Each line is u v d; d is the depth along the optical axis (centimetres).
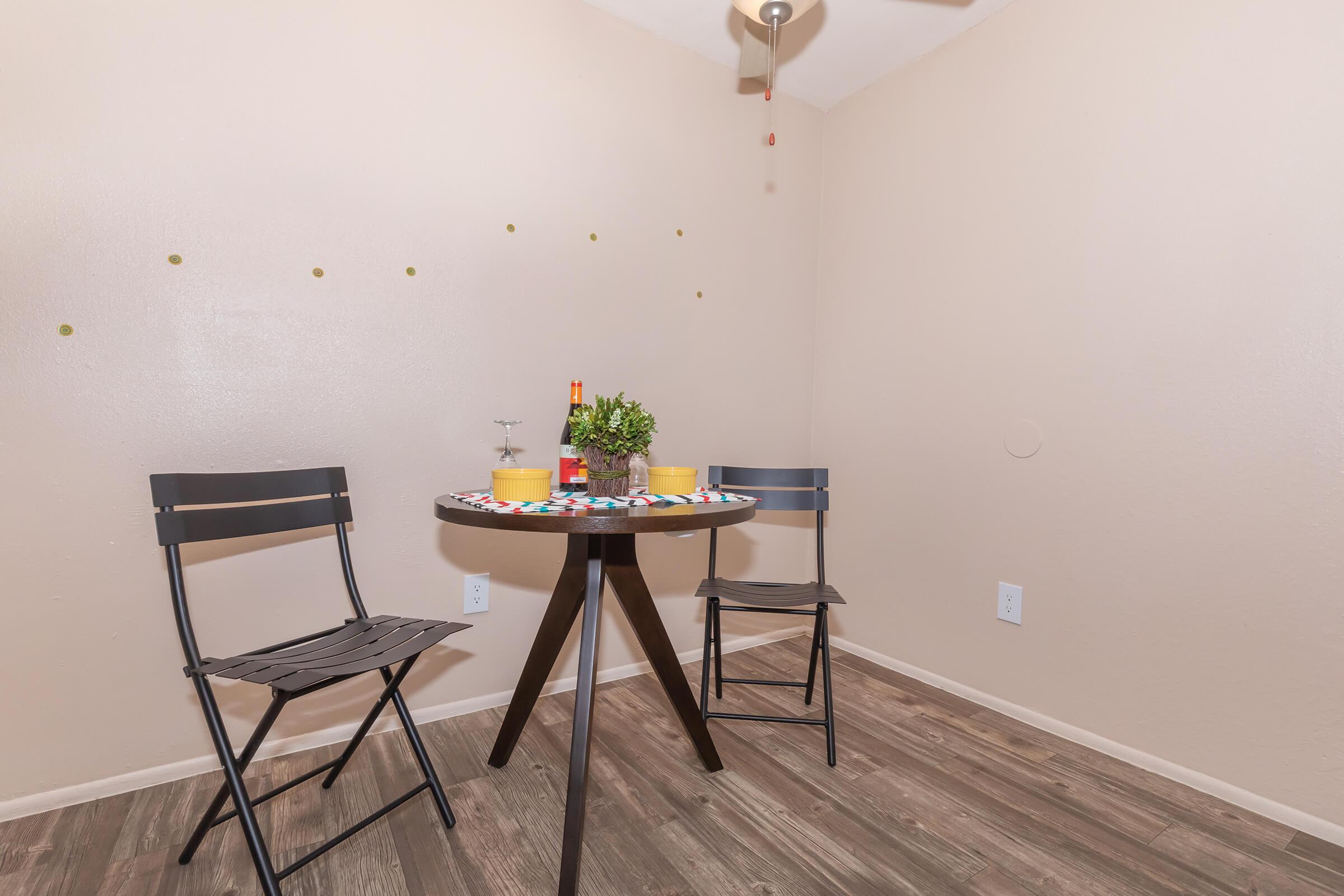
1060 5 185
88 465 140
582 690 125
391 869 122
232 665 113
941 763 165
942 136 217
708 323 232
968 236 208
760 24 207
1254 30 147
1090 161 177
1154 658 163
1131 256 168
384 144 171
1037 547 188
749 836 133
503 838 131
